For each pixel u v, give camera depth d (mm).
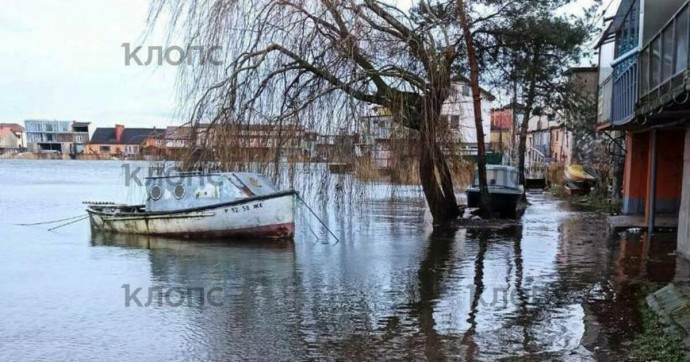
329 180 15203
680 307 7078
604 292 9078
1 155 103188
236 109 14570
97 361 6559
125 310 8680
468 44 18406
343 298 9258
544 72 22734
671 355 5738
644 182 18422
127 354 6781
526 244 14734
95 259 13094
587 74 27906
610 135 21375
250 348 6918
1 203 29453
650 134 14914
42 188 41312
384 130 15203
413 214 21781
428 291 9625
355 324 7820
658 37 8922
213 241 15602
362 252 13734
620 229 15758
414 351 6684
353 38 14461
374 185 15508
